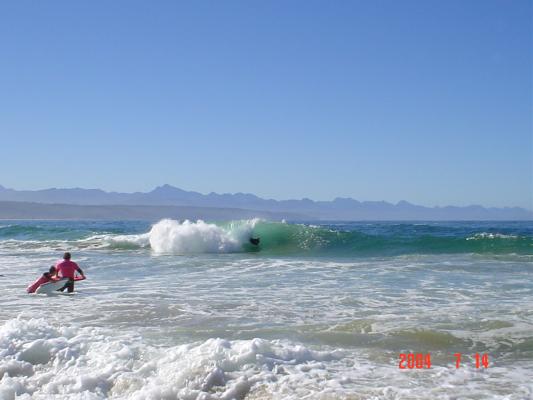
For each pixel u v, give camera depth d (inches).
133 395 196.1
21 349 241.9
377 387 193.2
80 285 524.1
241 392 193.0
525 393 187.2
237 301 408.5
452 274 584.7
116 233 1627.7
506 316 331.9
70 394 200.8
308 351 234.7
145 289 485.4
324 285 505.0
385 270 629.9
